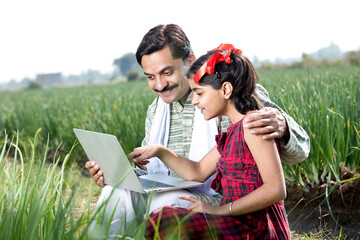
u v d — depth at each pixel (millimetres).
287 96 4145
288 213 3293
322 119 3559
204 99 2109
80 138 2477
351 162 3549
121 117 6539
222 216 1971
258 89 2516
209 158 2447
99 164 2451
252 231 1942
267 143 1926
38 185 2107
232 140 2037
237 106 2086
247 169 1996
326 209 3250
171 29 2484
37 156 5805
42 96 18297
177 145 2703
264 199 1893
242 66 2068
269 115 1976
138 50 2486
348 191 3180
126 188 2311
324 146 3463
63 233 1728
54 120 7727
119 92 12781
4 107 12219
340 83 4793
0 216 1996
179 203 2271
